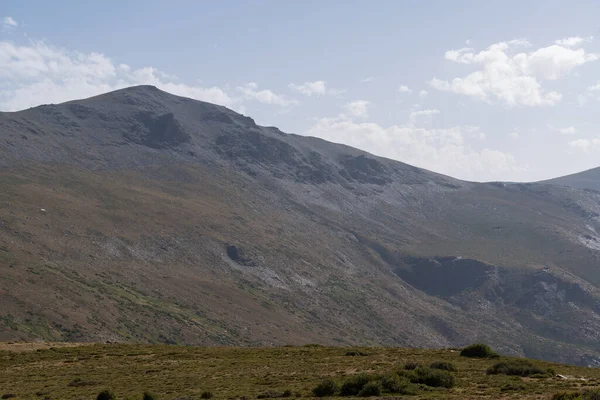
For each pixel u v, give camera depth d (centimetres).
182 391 5244
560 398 3978
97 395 5194
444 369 5581
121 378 6209
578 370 5912
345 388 4756
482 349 6819
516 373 5394
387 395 4534
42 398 5244
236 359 7231
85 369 6912
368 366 6131
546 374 5325
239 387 5294
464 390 4669
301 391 4869
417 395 4500
